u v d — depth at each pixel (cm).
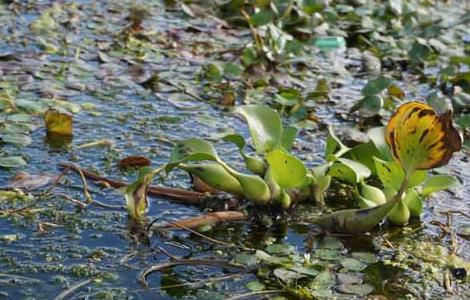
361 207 195
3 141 213
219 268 183
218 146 217
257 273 183
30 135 217
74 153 212
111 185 202
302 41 273
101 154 212
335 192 204
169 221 193
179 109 231
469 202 203
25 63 246
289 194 198
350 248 190
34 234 189
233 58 259
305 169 193
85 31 268
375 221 191
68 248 186
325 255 187
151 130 222
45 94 233
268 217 196
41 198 197
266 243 190
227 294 178
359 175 196
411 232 194
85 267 182
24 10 279
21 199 197
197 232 192
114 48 259
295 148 218
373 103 232
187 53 260
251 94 240
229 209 197
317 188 200
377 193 196
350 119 232
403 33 279
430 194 203
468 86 251
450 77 252
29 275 180
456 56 259
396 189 195
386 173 195
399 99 243
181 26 276
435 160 187
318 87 242
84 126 221
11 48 254
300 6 284
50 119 216
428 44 269
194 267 183
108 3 290
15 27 267
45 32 265
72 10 282
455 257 188
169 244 188
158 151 214
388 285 182
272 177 195
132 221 193
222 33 274
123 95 236
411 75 258
